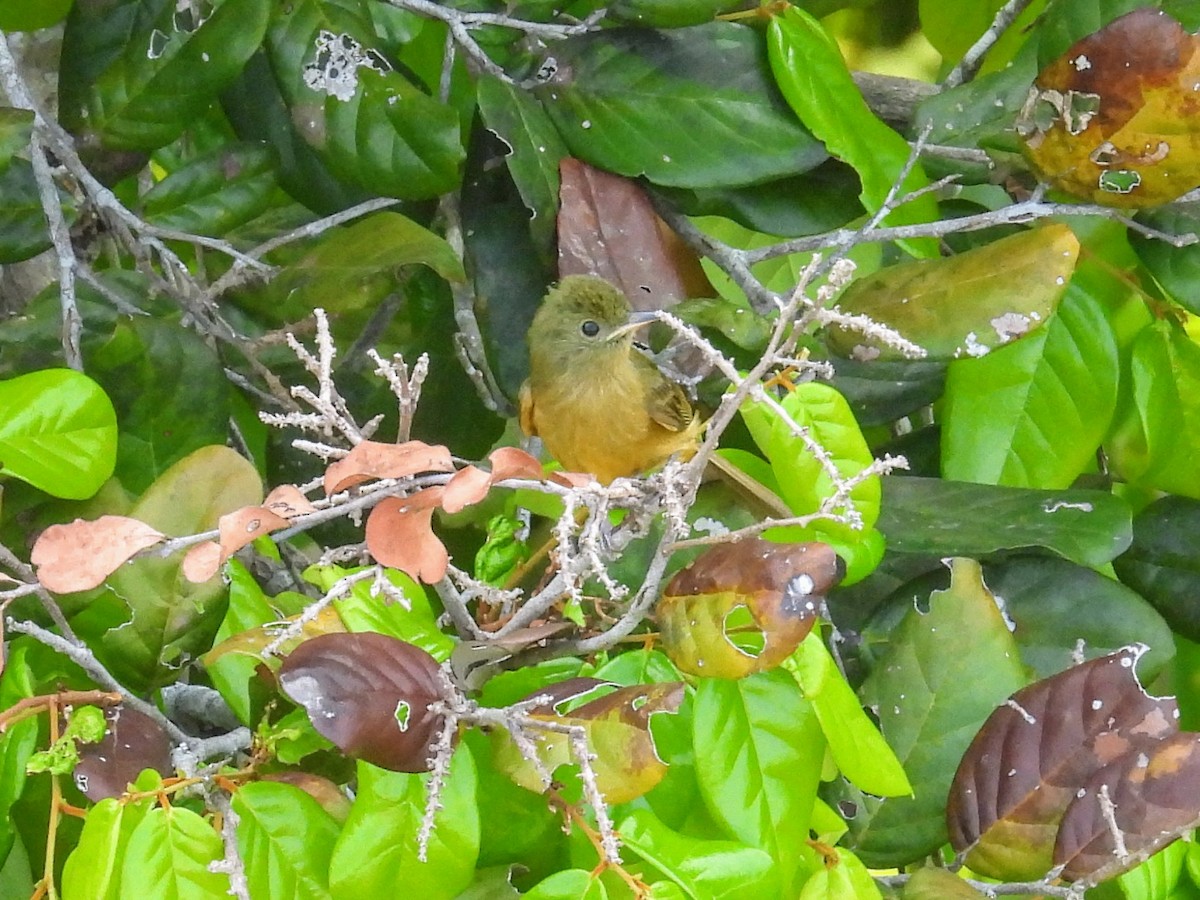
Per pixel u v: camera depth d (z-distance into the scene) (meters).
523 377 5.70
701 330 5.09
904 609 4.90
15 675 3.52
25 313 4.95
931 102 5.27
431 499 2.78
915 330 4.55
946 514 4.82
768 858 3.35
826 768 3.97
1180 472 5.21
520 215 5.43
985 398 5.11
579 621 3.83
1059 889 3.82
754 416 3.93
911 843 4.24
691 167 4.92
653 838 3.32
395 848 3.24
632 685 3.40
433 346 5.83
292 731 3.50
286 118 5.63
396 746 3.12
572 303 5.26
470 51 5.00
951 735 4.25
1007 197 6.20
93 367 4.46
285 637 2.87
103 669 3.47
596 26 5.12
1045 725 4.00
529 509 4.55
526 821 3.66
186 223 5.38
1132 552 5.52
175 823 3.09
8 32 5.87
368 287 5.38
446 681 3.22
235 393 6.16
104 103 4.99
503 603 3.94
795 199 5.23
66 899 3.06
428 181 4.84
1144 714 3.95
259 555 5.08
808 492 3.87
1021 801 3.97
